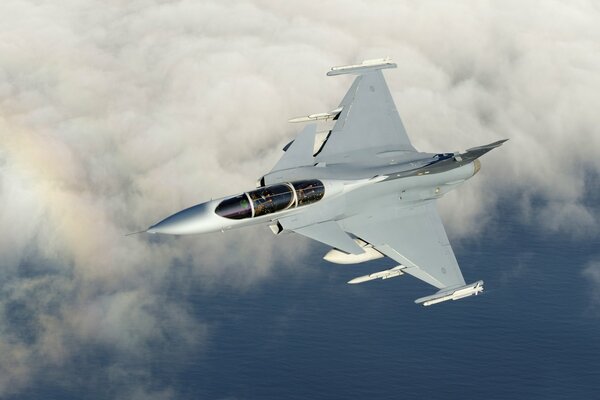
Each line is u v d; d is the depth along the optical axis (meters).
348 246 29.17
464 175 32.16
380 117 34.47
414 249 30.20
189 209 28.92
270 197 28.97
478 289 28.91
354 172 30.80
